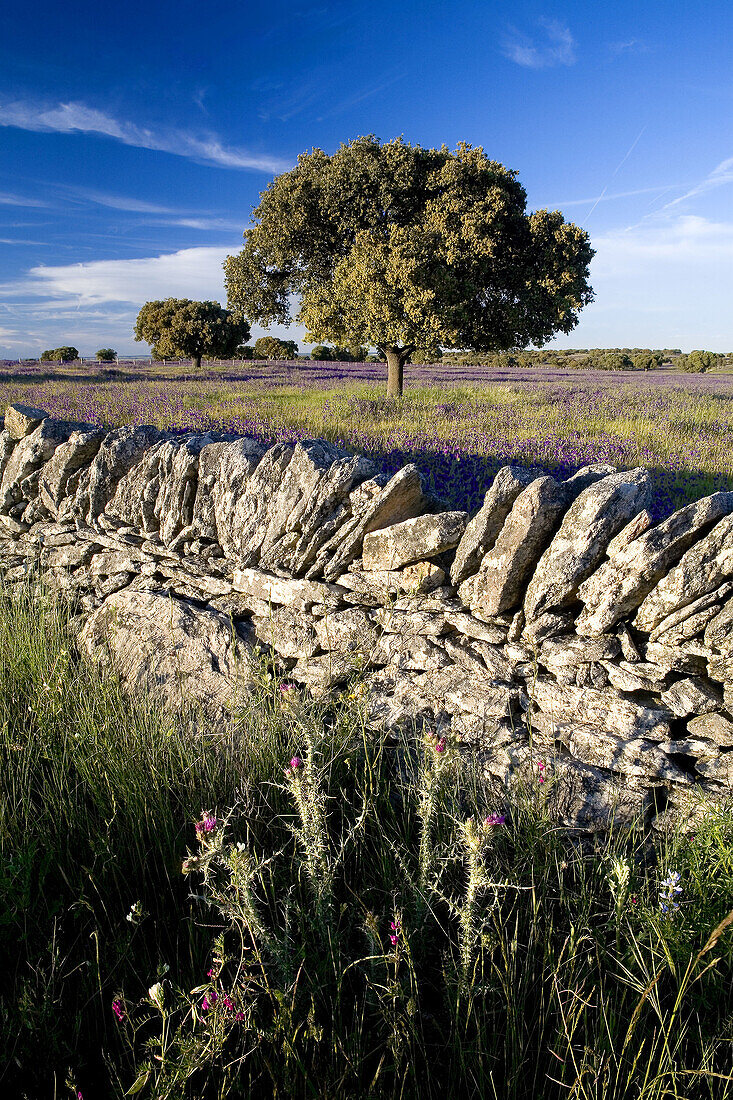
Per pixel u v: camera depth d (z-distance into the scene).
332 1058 1.65
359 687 2.59
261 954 1.82
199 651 3.57
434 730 2.79
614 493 2.61
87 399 13.87
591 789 2.40
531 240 17.66
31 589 4.57
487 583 2.88
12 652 3.65
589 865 2.26
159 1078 1.43
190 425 9.04
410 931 1.92
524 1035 1.71
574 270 17.22
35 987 1.77
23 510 5.15
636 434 8.88
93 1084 1.67
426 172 17.33
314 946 1.90
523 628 2.86
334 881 2.18
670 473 6.32
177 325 53.22
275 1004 1.70
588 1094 1.50
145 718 2.99
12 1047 1.65
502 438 8.20
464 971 1.69
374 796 2.50
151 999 1.46
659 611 2.50
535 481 2.77
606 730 2.50
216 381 22.72
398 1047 1.56
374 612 3.28
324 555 3.47
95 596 4.47
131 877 2.30
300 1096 1.59
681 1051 1.68
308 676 3.27
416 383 21.52
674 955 1.74
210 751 2.90
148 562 4.25
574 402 13.41
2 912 2.04
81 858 2.33
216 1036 1.48
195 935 2.03
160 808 2.47
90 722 2.89
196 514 4.01
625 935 1.88
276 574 3.61
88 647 3.89
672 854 2.10
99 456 4.45
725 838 2.05
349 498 3.41
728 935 1.75
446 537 3.01
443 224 15.88
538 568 2.75
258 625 3.65
